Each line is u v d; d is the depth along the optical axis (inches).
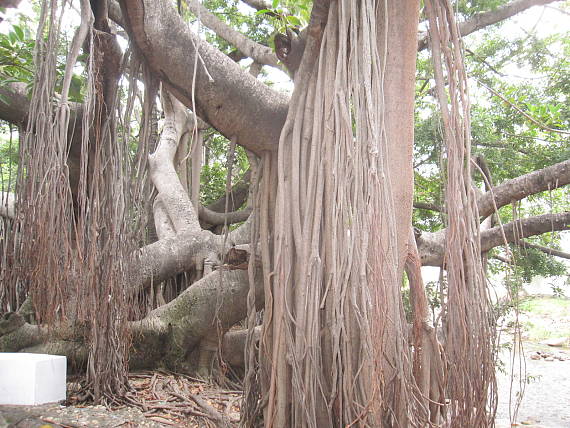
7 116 206.5
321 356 131.1
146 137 163.2
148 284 262.5
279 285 138.9
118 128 174.9
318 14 136.4
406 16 136.6
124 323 185.6
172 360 231.0
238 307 226.5
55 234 118.3
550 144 299.9
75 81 159.9
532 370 324.8
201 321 229.5
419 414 120.4
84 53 157.3
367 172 116.6
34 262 118.8
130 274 183.3
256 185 173.2
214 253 274.5
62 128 115.1
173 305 237.0
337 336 117.9
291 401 137.3
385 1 122.0
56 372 189.0
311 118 141.7
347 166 120.8
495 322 124.3
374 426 114.4
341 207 122.6
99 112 153.7
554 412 219.6
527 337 483.5
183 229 283.4
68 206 125.1
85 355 218.8
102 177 162.1
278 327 138.6
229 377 239.8
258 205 171.5
